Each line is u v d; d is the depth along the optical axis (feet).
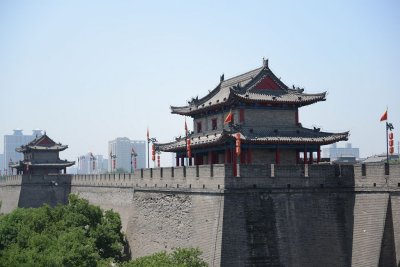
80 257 170.81
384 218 152.66
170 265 142.41
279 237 161.89
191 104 237.25
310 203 167.22
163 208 201.16
